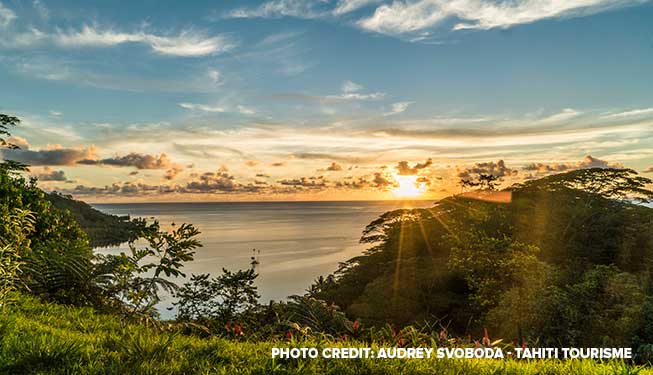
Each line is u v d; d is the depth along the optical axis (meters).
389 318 28.17
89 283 7.90
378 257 40.59
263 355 4.86
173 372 4.15
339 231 165.00
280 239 129.00
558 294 15.26
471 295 24.72
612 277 16.73
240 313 8.29
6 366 3.96
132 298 7.48
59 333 5.36
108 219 81.50
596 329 13.88
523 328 15.37
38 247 9.21
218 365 4.41
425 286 30.17
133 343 4.67
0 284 6.52
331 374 4.36
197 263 75.62
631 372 4.68
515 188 45.03
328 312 8.07
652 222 36.50
